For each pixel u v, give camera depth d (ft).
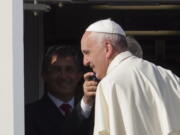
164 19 59.41
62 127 36.14
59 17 58.49
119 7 56.18
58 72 38.34
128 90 30.42
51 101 38.06
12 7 28.60
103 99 30.73
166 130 29.84
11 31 28.63
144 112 30.09
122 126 30.12
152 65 32.01
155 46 60.75
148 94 30.60
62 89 38.14
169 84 31.48
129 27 59.57
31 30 56.54
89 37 32.07
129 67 31.40
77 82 38.73
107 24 32.01
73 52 38.93
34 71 56.24
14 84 28.63
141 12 58.23
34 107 37.65
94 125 32.55
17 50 28.71
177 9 57.67
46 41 58.70
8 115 28.58
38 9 40.22
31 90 56.03
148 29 59.93
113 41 31.78
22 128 28.71
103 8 57.06
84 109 35.45
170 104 30.71
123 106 30.12
